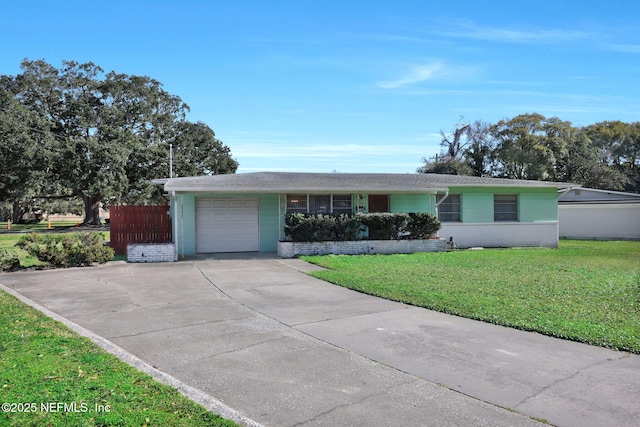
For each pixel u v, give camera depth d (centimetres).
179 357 520
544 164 3941
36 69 3950
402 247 1622
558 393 421
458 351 542
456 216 1953
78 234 1348
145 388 416
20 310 730
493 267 1231
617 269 1198
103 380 431
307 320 688
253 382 448
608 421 368
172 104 4759
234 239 1630
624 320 662
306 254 1515
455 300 798
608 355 524
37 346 529
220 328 643
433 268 1208
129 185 4138
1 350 513
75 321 678
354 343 574
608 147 4875
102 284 998
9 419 349
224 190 1487
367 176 1986
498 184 1930
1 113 3397
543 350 544
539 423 365
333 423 365
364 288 920
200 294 889
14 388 406
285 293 898
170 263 1350
